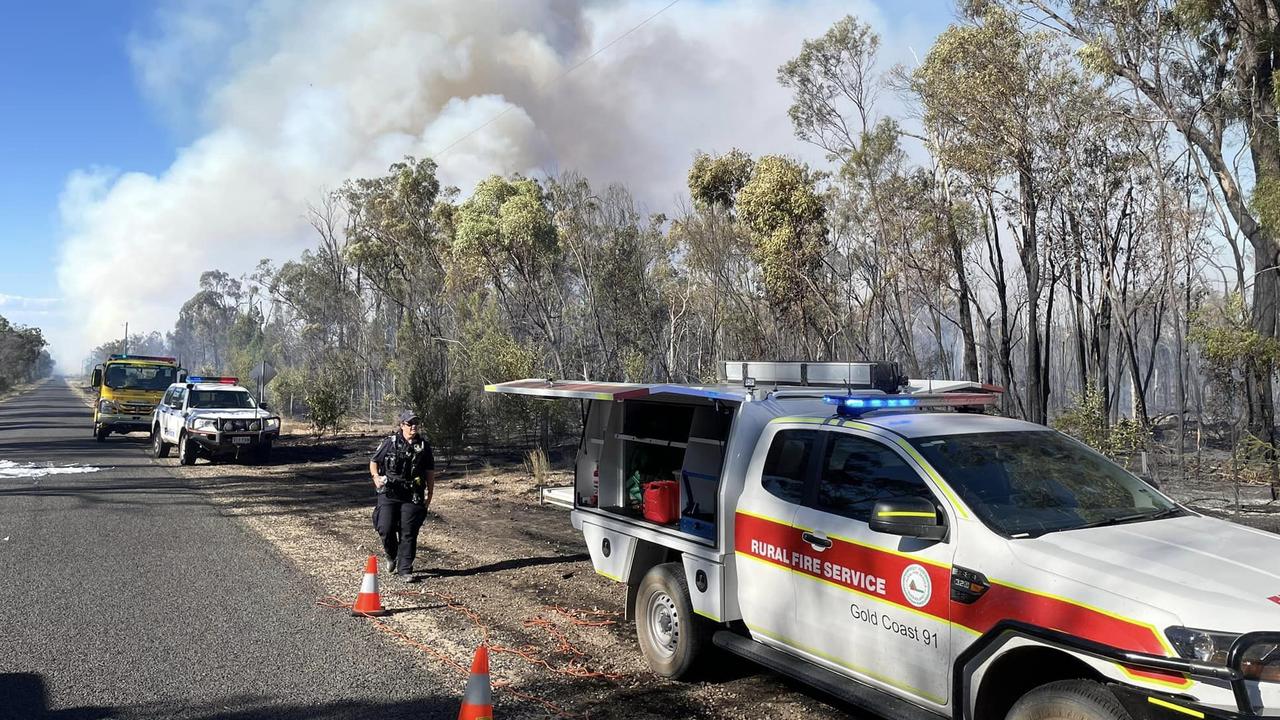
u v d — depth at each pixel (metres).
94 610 7.09
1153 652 3.13
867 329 25.86
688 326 36.34
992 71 18.72
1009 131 19.41
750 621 5.05
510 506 13.74
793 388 5.88
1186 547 3.70
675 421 6.26
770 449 5.13
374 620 6.98
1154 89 18.11
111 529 10.76
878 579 4.21
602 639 6.52
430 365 25.48
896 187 23.64
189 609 7.18
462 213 33.53
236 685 5.40
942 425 4.66
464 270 33.91
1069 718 3.34
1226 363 14.73
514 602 7.59
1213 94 18.70
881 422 4.70
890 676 4.15
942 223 23.28
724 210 30.17
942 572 3.91
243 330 72.19
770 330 29.33
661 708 5.11
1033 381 22.14
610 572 6.34
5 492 13.83
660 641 5.74
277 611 7.18
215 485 15.68
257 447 19.73
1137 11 17.66
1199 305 21.45
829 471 4.73
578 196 33.69
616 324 33.69
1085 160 20.38
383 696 5.23
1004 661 3.66
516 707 5.12
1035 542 3.73
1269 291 18.34
